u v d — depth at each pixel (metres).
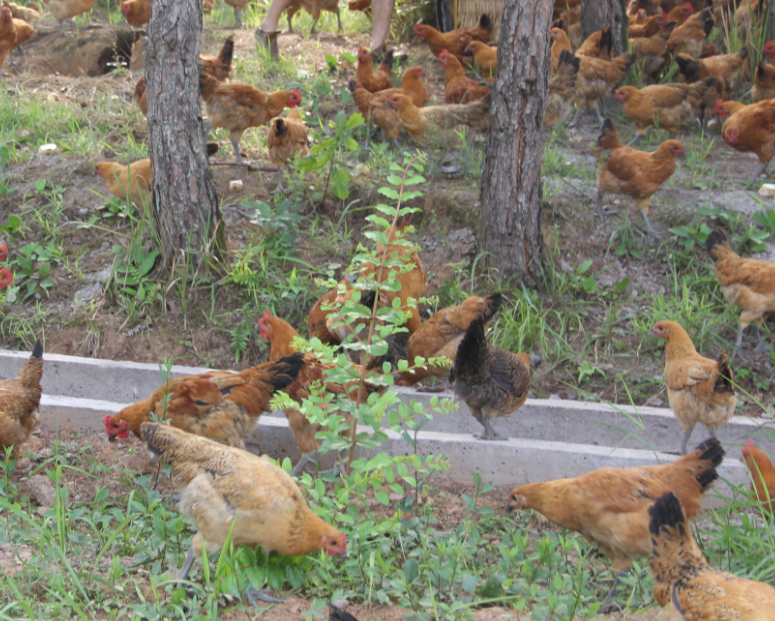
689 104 5.66
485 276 5.02
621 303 5.02
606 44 5.94
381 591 3.99
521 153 4.90
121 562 4.08
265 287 4.98
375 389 4.53
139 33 6.62
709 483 4.07
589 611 3.83
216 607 3.88
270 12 6.55
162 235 4.96
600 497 4.06
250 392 4.34
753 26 6.42
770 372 4.82
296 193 5.26
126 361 4.80
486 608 3.99
